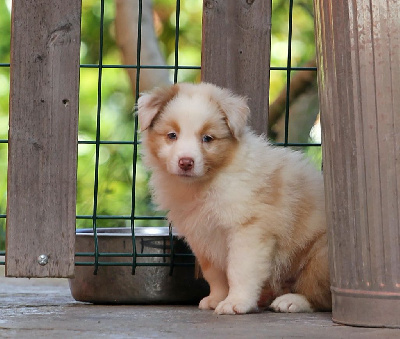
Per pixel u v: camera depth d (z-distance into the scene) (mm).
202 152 4156
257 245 4137
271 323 3680
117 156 8922
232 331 3428
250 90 4598
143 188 8703
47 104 4383
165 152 4266
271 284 4414
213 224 4262
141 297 4652
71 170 4402
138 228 5152
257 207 4152
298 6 9609
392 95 3383
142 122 4320
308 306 4242
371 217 3436
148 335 3318
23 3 4355
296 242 4289
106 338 3252
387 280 3424
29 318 3867
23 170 4383
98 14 9875
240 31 4582
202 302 4355
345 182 3520
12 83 4359
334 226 3609
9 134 4371
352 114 3471
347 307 3564
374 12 3404
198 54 10141
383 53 3393
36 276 4395
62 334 3359
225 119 4242
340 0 3488
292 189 4277
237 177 4188
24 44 4363
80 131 9555
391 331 3361
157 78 8945
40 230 4395
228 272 4168
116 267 4652
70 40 4387
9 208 4379
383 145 3402
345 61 3486
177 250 4672
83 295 4707
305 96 8359
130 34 8914
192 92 4352
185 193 4305
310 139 8453
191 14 10156
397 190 3391
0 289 5742
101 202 8656
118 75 9742
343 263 3562
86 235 4660
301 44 9602
